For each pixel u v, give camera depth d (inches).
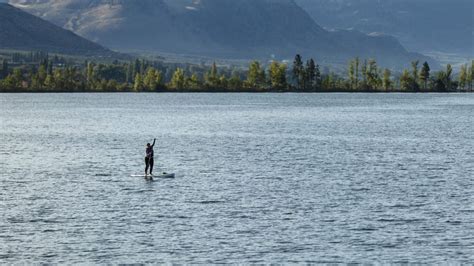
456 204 5290.4
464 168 7239.2
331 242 4269.2
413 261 3939.5
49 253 4084.6
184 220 4783.5
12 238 4367.6
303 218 4840.1
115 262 3932.1
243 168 7249.0
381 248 4158.5
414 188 5984.3
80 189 5959.6
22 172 7022.6
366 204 5300.2
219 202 5359.3
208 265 3878.0
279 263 3909.9
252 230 4525.1
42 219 4830.2
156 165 7519.7
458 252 4084.6
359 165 7490.2
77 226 4638.3
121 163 7701.8
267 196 5600.4
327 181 6368.1
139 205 5265.8
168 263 3912.4
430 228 4569.4
